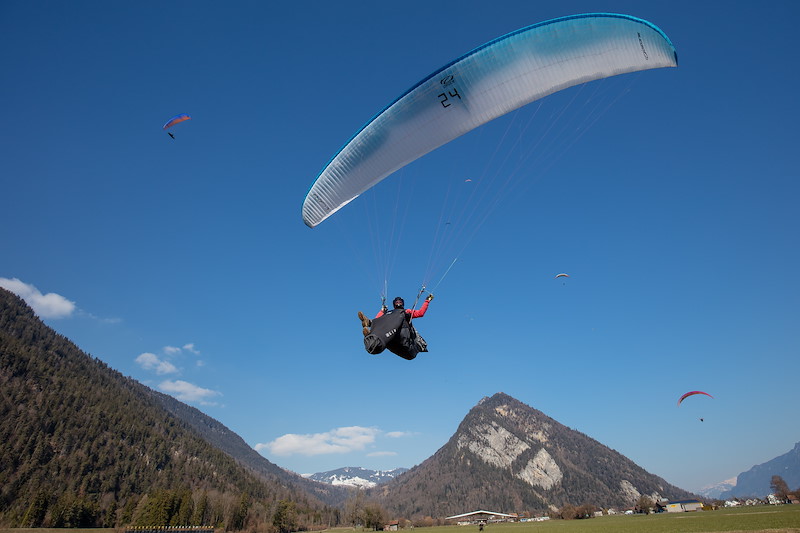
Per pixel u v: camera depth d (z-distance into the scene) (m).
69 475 155.38
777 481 172.88
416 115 13.06
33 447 161.50
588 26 11.73
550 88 12.83
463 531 122.00
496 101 12.93
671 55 11.15
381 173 14.02
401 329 10.58
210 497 146.38
